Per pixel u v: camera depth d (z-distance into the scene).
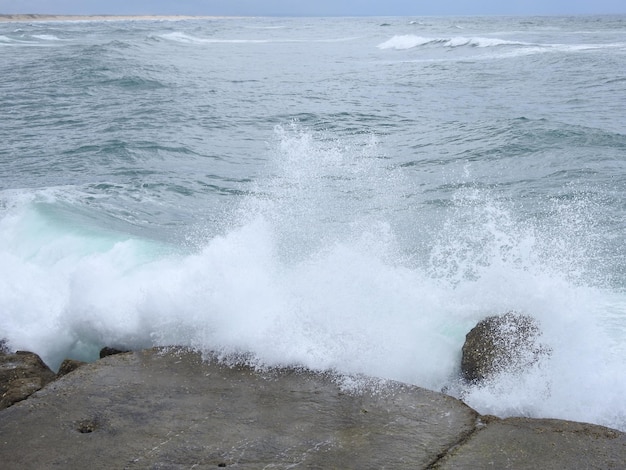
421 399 3.73
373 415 3.57
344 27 84.25
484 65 26.08
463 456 3.17
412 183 9.07
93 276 5.27
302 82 22.89
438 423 3.48
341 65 29.34
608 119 13.84
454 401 3.70
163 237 6.90
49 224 7.11
